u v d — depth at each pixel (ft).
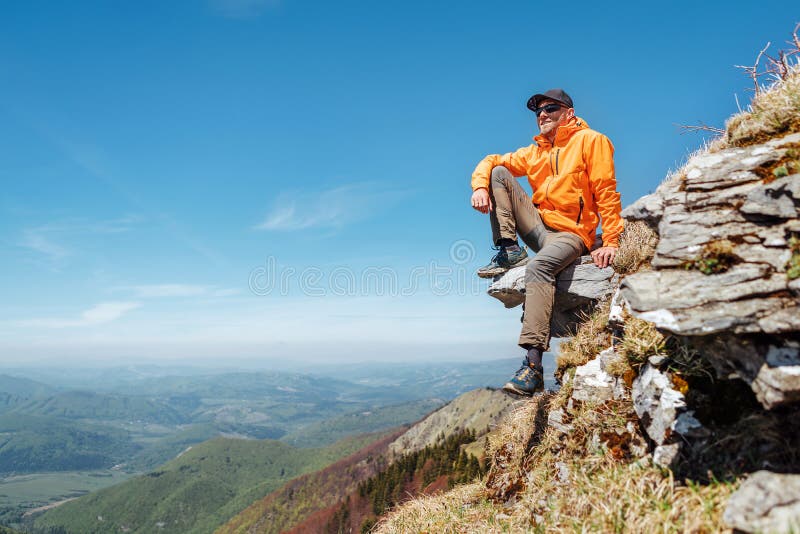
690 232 10.55
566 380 17.67
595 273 19.48
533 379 16.35
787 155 10.51
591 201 18.86
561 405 16.65
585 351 17.66
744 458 9.59
